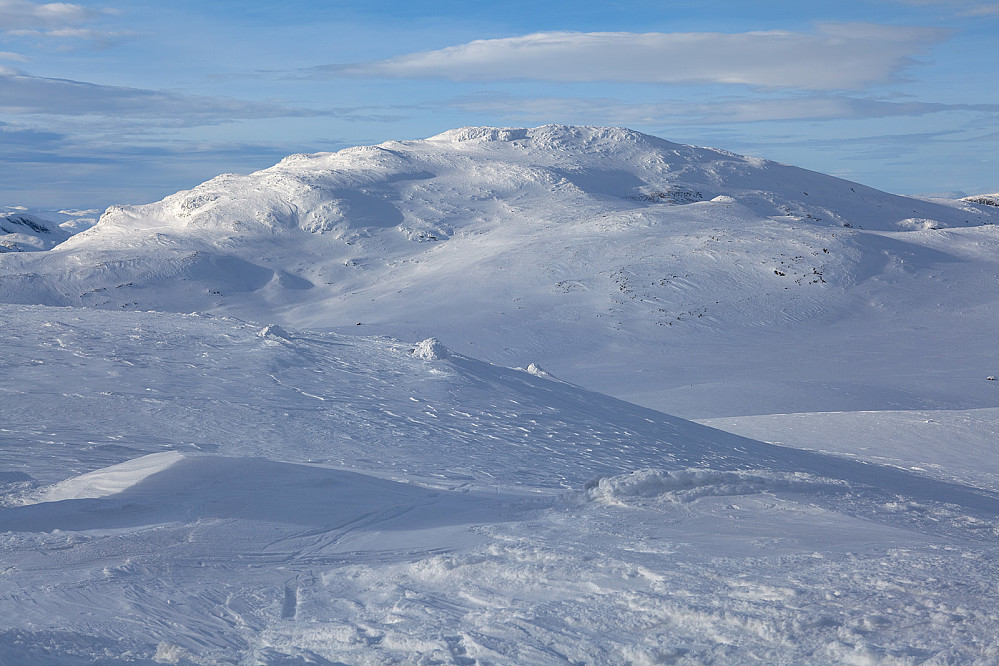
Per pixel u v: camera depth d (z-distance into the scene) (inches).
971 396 2003.0
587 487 445.1
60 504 417.1
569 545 314.7
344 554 346.3
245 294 4736.7
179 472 474.0
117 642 223.0
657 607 219.3
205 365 912.3
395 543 360.2
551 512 401.1
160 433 655.1
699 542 310.7
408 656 200.7
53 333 1007.6
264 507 418.3
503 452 683.4
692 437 933.8
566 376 2503.7
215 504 419.5
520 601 246.2
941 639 181.6
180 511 411.5
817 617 200.7
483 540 346.0
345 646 213.6
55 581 294.4
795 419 1398.9
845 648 180.2
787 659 180.5
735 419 1428.4
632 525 358.9
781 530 336.8
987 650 173.5
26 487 490.0
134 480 466.0
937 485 914.7
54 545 345.1
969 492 895.1
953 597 214.5
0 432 633.6
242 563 331.0
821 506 393.4
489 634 212.7
